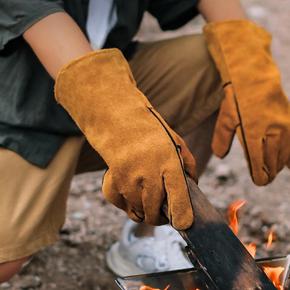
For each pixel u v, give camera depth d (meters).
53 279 2.23
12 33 1.62
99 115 1.49
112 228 2.48
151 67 1.99
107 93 1.50
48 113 1.74
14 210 1.72
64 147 1.78
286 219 2.56
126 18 1.85
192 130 2.01
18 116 1.71
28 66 1.71
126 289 1.42
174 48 1.97
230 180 2.80
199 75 1.95
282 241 2.45
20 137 1.72
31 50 1.71
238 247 1.38
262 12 4.08
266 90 1.72
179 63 1.96
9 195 1.72
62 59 1.58
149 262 2.14
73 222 2.49
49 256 2.32
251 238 2.46
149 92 1.99
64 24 1.60
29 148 1.73
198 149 2.05
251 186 2.77
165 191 1.43
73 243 2.39
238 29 1.84
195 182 1.54
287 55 3.70
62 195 1.83
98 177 2.77
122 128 1.46
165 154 1.42
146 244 2.16
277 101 1.73
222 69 1.81
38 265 2.28
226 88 1.77
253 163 1.70
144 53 2.01
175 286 1.44
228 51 1.81
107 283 2.21
